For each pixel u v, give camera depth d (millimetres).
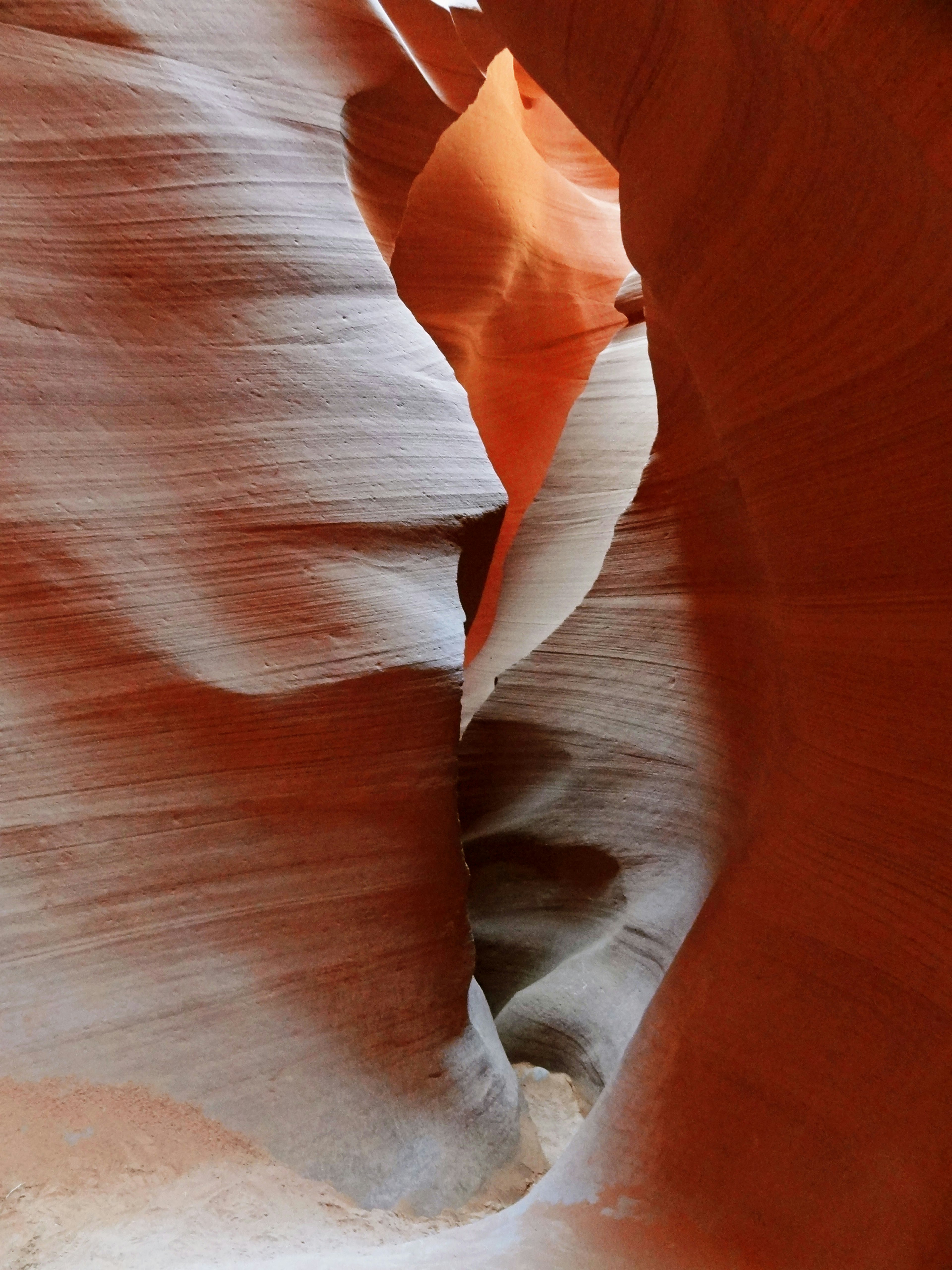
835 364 1681
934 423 1461
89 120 2742
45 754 2256
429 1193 2332
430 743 2811
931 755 1597
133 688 2408
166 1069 2129
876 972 1667
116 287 2680
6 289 2510
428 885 2742
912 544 1604
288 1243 1870
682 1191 1875
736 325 2004
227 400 2756
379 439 2959
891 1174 1513
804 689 2076
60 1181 1816
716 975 2078
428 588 2914
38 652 2320
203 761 2455
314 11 3305
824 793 1932
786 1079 1786
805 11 1212
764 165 1624
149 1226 1800
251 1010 2311
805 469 1915
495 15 2348
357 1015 2486
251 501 2697
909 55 1117
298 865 2523
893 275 1418
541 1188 2141
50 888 2164
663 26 1694
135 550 2508
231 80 3059
